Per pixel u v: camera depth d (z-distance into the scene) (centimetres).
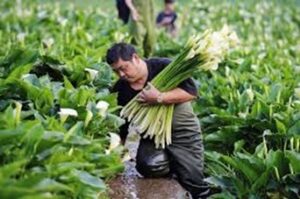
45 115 695
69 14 1720
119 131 812
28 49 803
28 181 476
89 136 697
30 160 552
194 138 773
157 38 1586
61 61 914
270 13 2436
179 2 2495
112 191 732
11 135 535
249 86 1000
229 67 1196
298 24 2436
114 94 768
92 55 1060
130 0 1347
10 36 1340
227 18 2188
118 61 735
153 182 771
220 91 989
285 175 678
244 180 711
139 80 755
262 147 734
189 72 725
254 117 842
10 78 705
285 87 947
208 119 907
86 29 1530
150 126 754
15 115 602
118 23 1630
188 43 715
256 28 2059
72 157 591
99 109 716
